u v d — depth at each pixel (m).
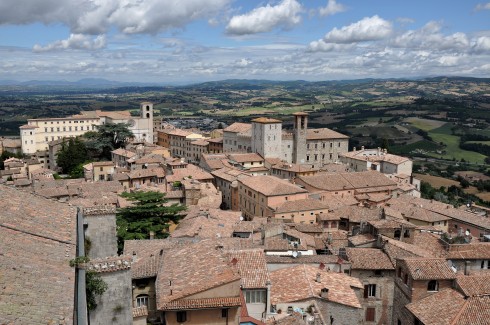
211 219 85.50
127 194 82.19
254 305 43.31
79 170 185.38
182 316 35.97
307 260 57.34
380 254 60.47
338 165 184.88
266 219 97.56
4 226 27.56
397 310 56.66
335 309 46.56
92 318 32.91
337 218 101.94
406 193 147.38
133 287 45.59
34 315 19.17
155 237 73.19
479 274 56.62
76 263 26.47
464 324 45.59
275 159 181.50
